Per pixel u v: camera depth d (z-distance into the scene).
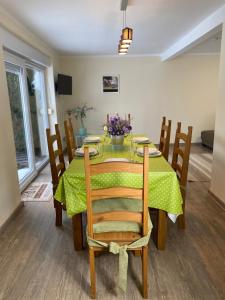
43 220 2.46
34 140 4.15
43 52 4.19
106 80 5.79
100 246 1.44
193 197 2.91
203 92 5.90
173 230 2.22
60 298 1.51
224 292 1.53
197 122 6.09
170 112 6.01
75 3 2.52
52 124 4.97
